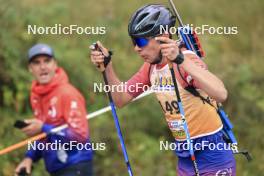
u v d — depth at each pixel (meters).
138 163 25.75
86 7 32.31
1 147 23.45
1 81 26.06
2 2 28.06
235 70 31.02
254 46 34.69
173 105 13.66
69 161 16.83
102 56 14.20
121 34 31.11
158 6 13.52
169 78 13.50
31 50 17.39
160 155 26.28
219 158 13.85
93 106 27.06
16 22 28.28
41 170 23.50
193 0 36.00
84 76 27.66
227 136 14.03
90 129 25.80
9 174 23.05
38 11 29.92
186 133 13.14
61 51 28.14
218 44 34.09
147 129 27.20
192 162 13.98
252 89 30.22
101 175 25.16
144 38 13.27
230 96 29.30
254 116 29.05
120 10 33.31
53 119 16.97
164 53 12.32
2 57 26.44
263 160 27.08
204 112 13.53
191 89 13.32
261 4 37.38
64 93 16.91
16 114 25.59
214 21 35.56
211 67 30.67
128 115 27.20
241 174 26.59
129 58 30.17
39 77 17.19
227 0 36.91
